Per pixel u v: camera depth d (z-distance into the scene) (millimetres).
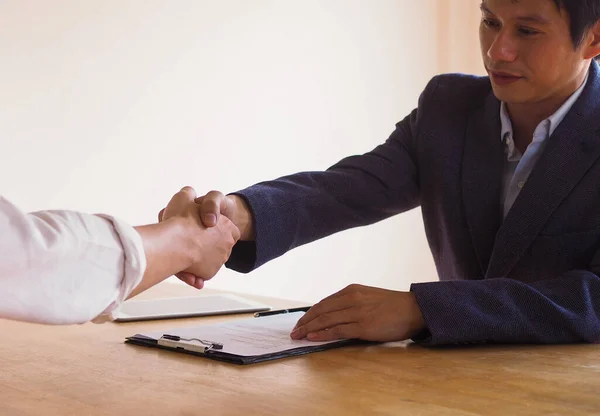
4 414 833
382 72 3979
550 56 1320
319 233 1520
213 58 3297
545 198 1383
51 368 1040
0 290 796
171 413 833
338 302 1209
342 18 3789
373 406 849
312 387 934
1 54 2729
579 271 1290
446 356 1109
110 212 3016
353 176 1589
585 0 1286
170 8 3156
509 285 1220
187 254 1126
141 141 3094
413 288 1207
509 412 826
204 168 3287
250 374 1000
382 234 4066
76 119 2914
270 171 3520
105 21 2973
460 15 4246
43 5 2812
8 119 2752
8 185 2764
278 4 3521
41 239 818
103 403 873
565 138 1392
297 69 3609
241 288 3479
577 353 1136
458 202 1541
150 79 3107
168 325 1382
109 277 875
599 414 820
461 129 1574
